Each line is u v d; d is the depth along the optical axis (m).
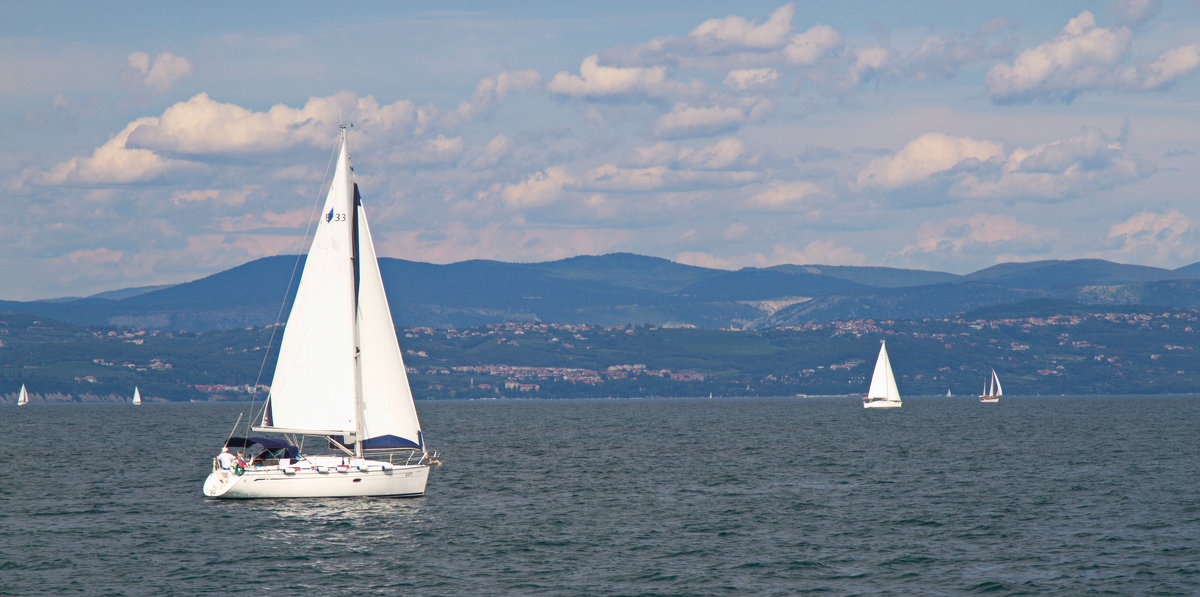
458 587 163.38
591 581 167.25
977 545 194.12
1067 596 157.50
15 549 189.25
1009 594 159.12
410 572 172.50
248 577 168.62
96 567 175.00
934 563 179.38
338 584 164.62
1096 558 182.12
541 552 187.88
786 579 168.50
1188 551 187.25
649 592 160.75
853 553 187.50
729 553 187.62
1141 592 159.25
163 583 164.62
